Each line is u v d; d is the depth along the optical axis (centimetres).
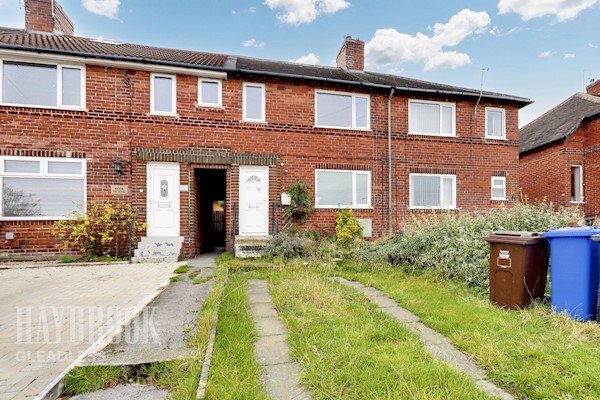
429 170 1148
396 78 1353
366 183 1104
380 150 1113
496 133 1243
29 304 447
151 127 931
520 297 433
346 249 912
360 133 1097
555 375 262
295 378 268
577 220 568
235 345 314
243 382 250
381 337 344
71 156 871
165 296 485
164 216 930
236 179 984
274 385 258
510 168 1231
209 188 1261
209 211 1281
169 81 962
